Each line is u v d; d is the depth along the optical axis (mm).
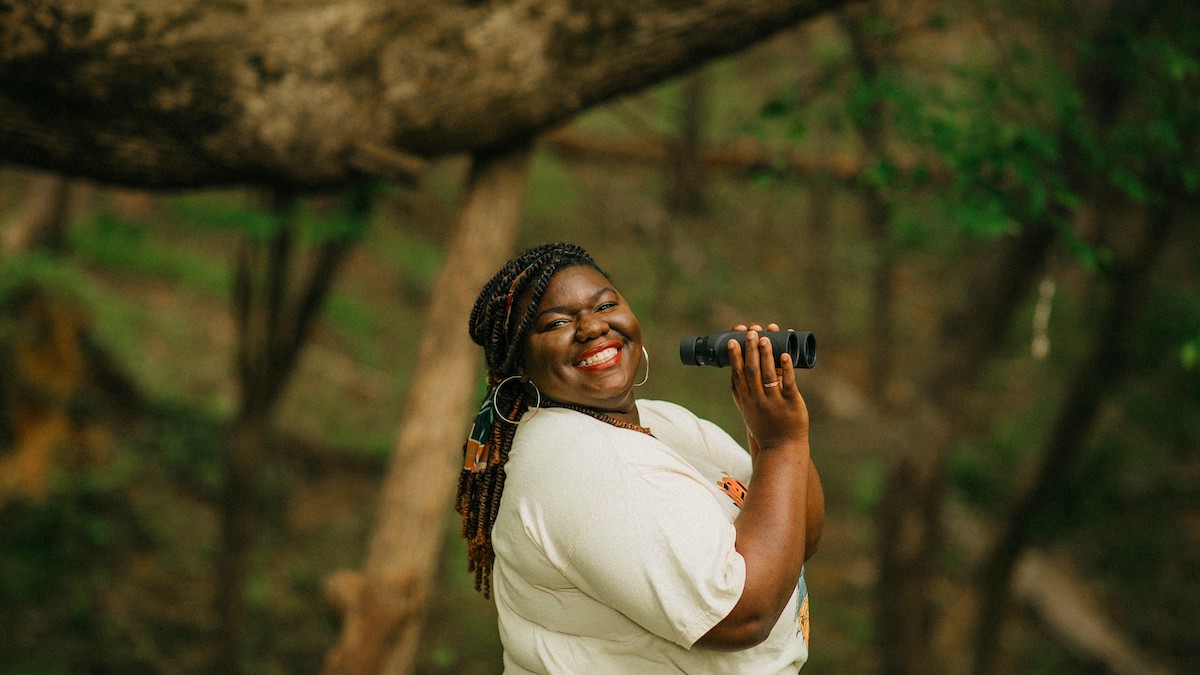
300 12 3799
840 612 10508
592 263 2076
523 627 2012
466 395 4680
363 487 10773
